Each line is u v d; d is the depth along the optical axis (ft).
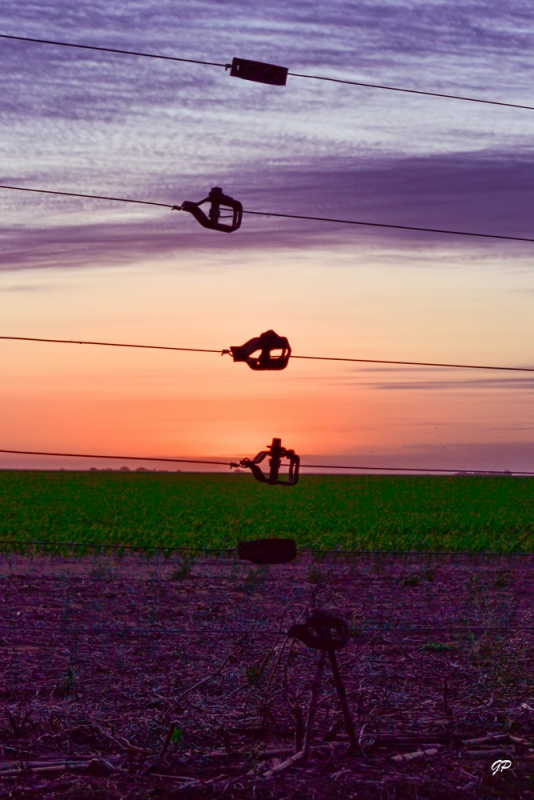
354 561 64.75
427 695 27.55
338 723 23.06
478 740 22.99
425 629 38.45
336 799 19.08
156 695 27.14
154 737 22.97
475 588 52.08
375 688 28.09
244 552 20.03
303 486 243.40
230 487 234.79
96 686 28.35
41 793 19.22
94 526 91.20
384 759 21.50
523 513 117.08
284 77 21.75
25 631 37.32
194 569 61.05
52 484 244.01
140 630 37.73
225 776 20.40
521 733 23.93
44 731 23.54
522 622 40.83
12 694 27.20
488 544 75.87
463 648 34.24
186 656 32.63
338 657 32.42
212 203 21.02
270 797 19.16
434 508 132.05
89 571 59.77
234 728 23.84
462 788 19.83
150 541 74.95
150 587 51.80
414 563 65.16
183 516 110.52
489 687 28.45
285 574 58.44
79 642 35.17
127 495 176.24
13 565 62.59
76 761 21.15
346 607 45.14
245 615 42.14
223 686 28.09
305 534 86.43
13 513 114.11
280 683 27.86
